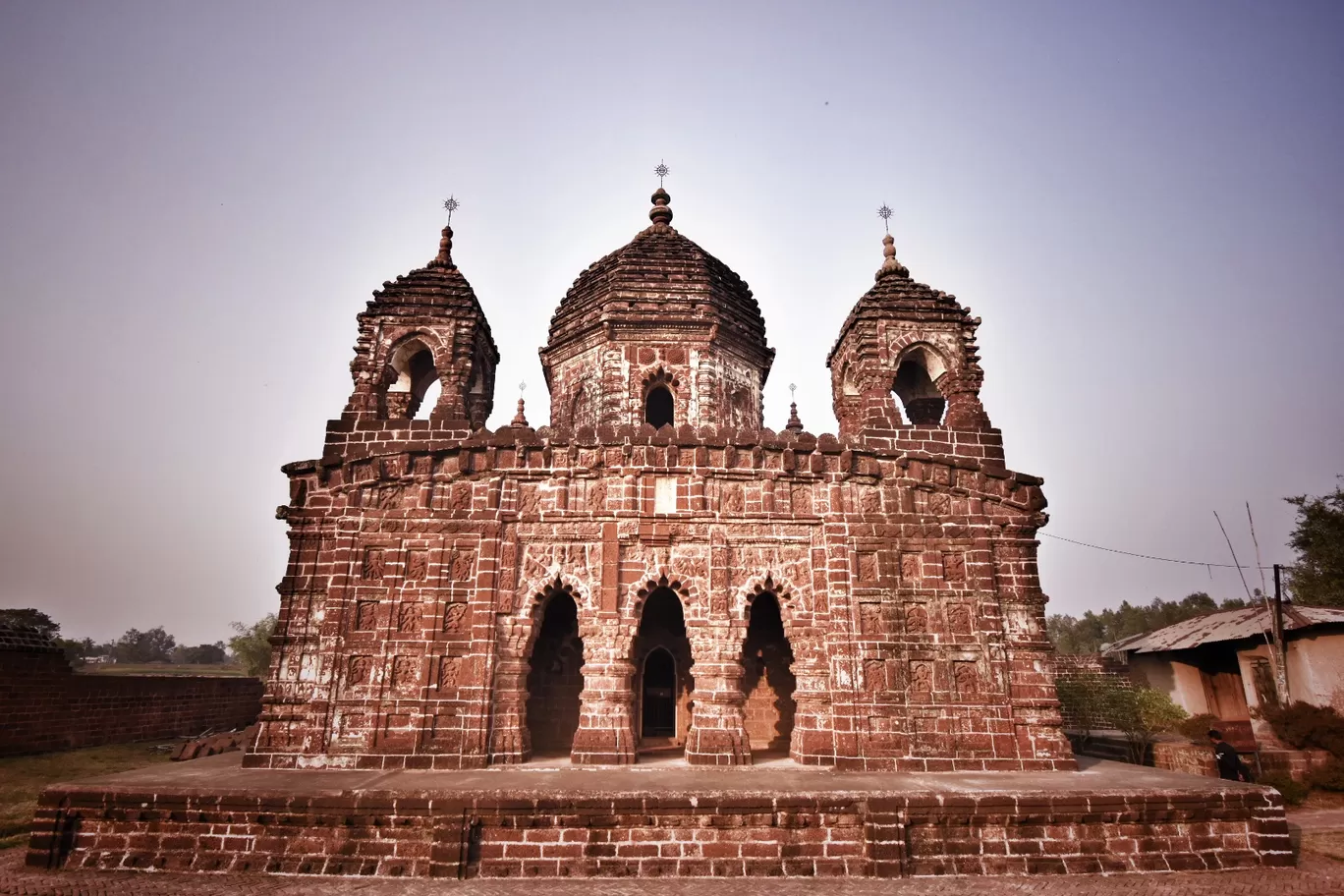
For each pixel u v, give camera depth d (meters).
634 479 15.98
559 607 18.72
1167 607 66.81
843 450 16.31
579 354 21.42
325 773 13.50
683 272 21.45
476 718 14.44
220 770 13.91
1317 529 34.81
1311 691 22.67
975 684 15.10
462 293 19.09
